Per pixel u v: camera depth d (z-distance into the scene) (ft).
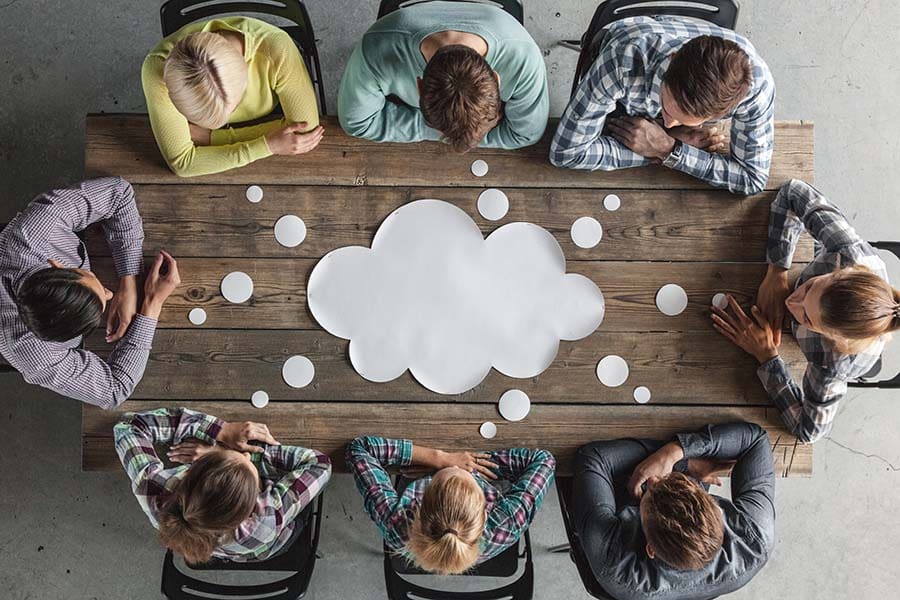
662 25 5.80
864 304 5.18
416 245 6.46
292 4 6.27
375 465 6.13
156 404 6.32
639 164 6.44
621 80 5.81
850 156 8.95
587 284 6.46
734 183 6.38
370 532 8.29
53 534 8.28
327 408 6.36
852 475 8.66
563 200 6.51
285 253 6.43
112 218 6.23
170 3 6.25
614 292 6.48
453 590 8.26
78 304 5.32
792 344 6.48
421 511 5.28
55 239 5.92
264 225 6.43
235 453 5.42
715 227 6.53
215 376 6.34
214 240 6.41
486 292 6.44
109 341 6.28
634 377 6.44
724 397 6.45
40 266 5.81
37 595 8.24
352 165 6.46
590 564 5.84
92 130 6.46
